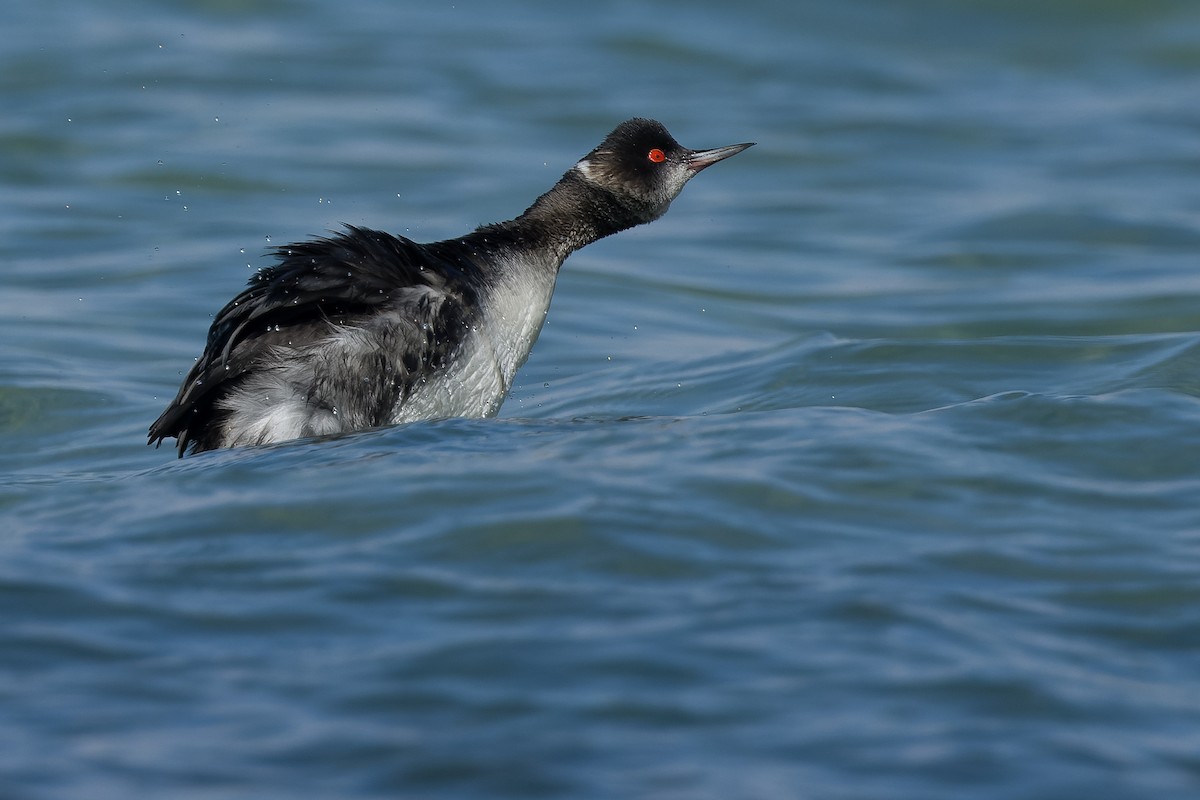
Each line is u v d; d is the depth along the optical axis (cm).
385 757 618
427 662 697
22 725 644
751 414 1098
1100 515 898
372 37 3100
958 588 787
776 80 2952
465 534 848
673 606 757
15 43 2909
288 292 1138
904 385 1355
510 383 1288
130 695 671
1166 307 1755
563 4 3362
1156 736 639
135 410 1402
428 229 2078
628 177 1391
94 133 2475
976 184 2400
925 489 928
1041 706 661
